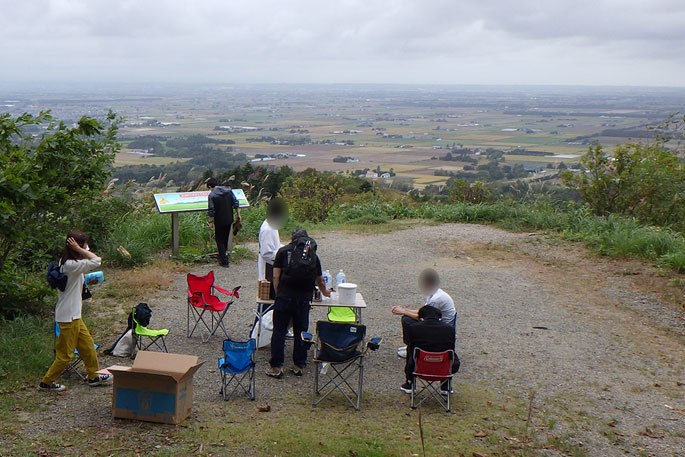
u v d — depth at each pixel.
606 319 8.51
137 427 4.84
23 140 8.09
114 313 7.88
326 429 5.01
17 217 6.67
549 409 5.64
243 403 5.52
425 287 6.32
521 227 15.03
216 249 11.77
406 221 16.56
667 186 14.60
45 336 6.73
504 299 9.38
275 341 6.18
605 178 14.98
